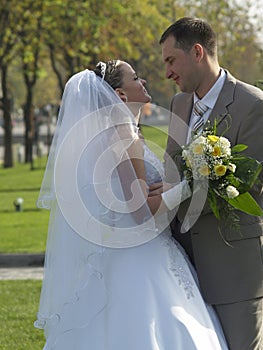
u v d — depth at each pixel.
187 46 7.48
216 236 7.59
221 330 7.58
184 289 7.37
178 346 7.03
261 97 7.50
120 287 7.23
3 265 18.22
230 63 52.25
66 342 7.31
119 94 7.63
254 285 7.58
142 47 46.97
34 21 42.66
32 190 39.75
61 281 7.42
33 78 59.25
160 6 47.91
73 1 39.47
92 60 45.03
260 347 7.68
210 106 7.66
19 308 13.20
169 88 54.09
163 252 7.44
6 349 10.78
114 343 7.10
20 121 127.69
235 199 7.30
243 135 7.48
